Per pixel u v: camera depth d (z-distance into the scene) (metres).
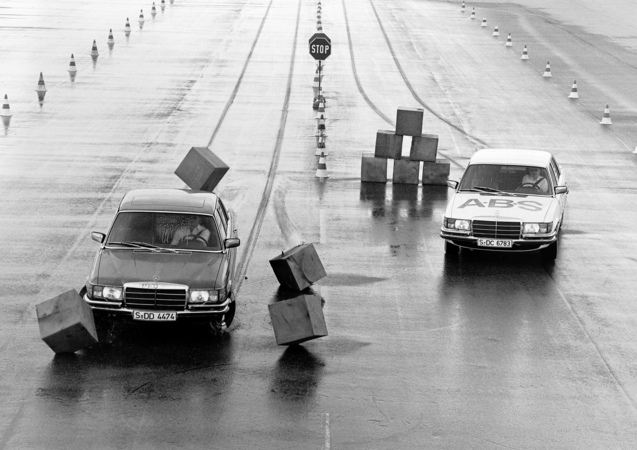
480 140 46.06
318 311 20.66
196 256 21.52
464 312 23.28
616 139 47.69
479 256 28.42
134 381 18.50
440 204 34.94
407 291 24.83
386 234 30.56
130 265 20.91
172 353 20.06
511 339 21.50
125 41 70.94
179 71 60.81
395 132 37.72
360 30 81.00
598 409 17.84
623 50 75.88
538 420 17.28
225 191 35.41
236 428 16.59
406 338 21.41
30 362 19.33
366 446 16.03
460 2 104.00
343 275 26.08
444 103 54.81
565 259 28.23
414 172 37.94
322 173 38.06
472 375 19.34
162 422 16.73
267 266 26.64
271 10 91.44
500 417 17.38
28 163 38.25
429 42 76.38
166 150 41.53
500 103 55.44
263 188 36.16
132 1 95.38
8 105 46.72
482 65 67.50
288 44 72.56
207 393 18.03
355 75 62.25
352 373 19.27
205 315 20.36
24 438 15.99
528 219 27.03
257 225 31.02
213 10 89.94
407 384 18.78
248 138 44.69
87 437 16.08
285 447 15.92
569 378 19.33
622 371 19.78
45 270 25.58
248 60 65.62
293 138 45.16
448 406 17.80
